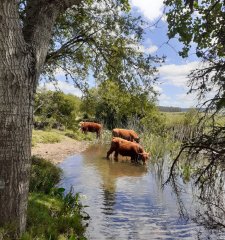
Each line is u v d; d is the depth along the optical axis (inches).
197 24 139.1
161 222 214.1
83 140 725.9
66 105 785.6
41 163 331.0
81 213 221.8
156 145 476.1
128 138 563.2
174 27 140.4
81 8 271.1
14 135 128.4
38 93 366.9
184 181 264.1
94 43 276.5
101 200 263.1
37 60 134.4
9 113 127.0
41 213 170.2
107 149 607.8
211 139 121.4
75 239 159.2
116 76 277.6
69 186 304.0
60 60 299.6
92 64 291.4
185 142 131.4
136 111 293.7
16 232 129.0
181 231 198.2
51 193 219.8
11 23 124.9
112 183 325.7
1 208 128.3
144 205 251.1
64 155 497.0
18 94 128.3
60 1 141.3
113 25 267.4
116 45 271.6
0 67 125.0
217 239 177.5
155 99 280.1
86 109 321.1
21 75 128.3
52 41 282.5
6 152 127.6
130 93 278.5
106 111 843.4
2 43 124.1
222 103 116.7
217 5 137.4
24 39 134.1
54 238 152.7
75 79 306.8
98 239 181.9
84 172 374.9
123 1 264.4
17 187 130.6
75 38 277.3
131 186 313.6
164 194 282.8
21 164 131.0
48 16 139.3
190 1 135.1
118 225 207.2
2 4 122.8
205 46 137.4
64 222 176.6
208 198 134.3
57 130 736.3
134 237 188.7
